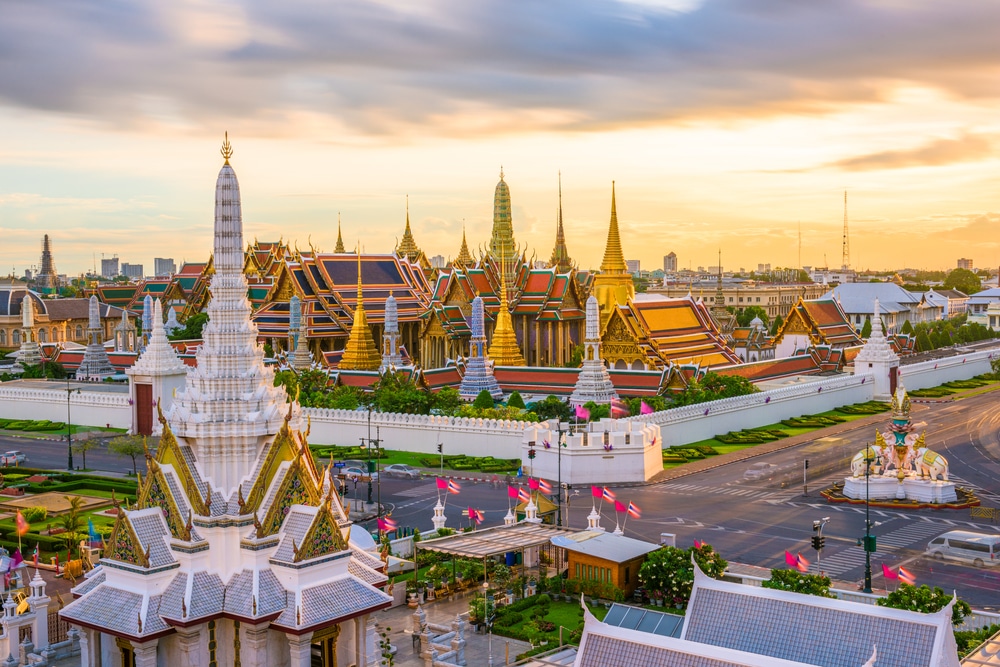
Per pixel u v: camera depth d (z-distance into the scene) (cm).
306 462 7062
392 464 14712
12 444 17162
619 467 13738
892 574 9612
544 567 9850
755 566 9750
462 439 15312
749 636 5588
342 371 19575
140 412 17425
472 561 9669
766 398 18150
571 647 7719
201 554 6556
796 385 19575
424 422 15625
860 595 8031
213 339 7181
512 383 19275
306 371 19350
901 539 10856
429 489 13300
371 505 12369
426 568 9725
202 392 7012
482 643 8025
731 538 10831
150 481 6769
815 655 5375
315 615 6381
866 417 19438
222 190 7275
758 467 14662
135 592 6488
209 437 6794
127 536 6569
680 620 6994
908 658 5147
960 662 6238
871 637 5288
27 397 19462
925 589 7556
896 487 12706
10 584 9025
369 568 6969
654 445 14262
